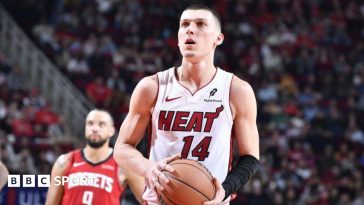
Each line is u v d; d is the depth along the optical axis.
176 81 5.23
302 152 20.20
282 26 28.81
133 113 5.30
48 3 25.98
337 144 21.25
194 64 5.16
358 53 28.20
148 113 5.29
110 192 8.36
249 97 5.21
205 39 5.12
